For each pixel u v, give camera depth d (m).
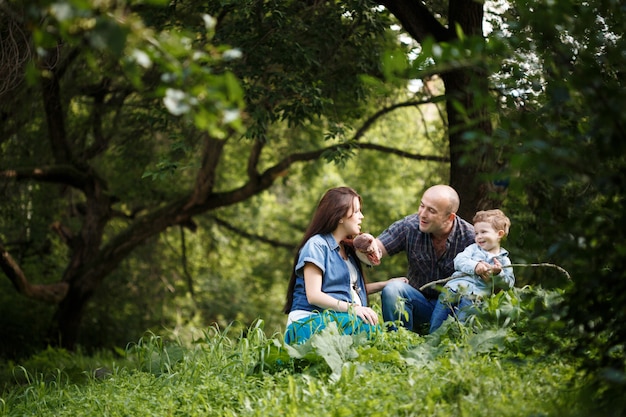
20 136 15.15
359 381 4.94
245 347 5.92
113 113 16.36
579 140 3.51
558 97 3.47
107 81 14.67
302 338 6.08
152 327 21.03
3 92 9.22
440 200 6.68
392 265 18.92
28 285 15.96
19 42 8.74
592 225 3.71
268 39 10.02
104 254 16.75
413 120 17.22
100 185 16.66
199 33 9.99
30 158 16.08
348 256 6.55
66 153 15.70
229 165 19.59
